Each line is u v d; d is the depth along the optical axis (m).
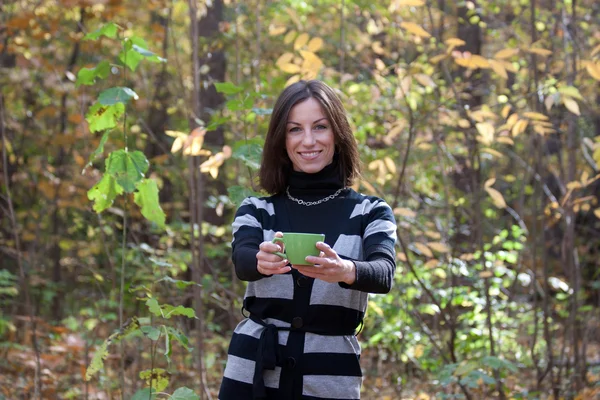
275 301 2.05
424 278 4.73
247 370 2.05
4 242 6.91
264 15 6.57
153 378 2.67
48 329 6.13
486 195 6.49
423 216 5.43
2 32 6.29
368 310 4.55
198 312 3.89
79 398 4.65
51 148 7.23
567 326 4.77
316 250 1.84
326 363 2.01
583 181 4.08
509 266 5.49
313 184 2.16
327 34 6.82
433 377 4.82
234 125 4.71
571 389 4.42
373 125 5.38
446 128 5.34
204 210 8.35
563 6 4.96
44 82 6.46
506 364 3.36
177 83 7.46
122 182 2.75
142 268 5.47
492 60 3.68
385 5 5.30
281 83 4.18
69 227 8.02
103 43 6.46
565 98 3.74
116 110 2.84
